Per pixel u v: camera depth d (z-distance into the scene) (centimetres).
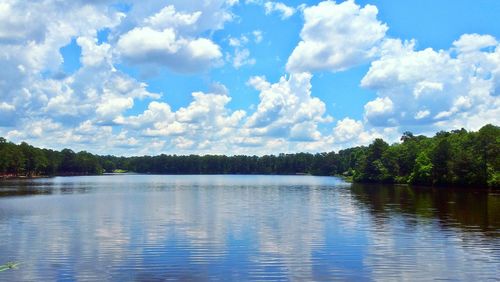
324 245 2866
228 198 7038
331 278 2142
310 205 5669
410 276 2173
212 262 2430
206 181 16712
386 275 2189
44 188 10050
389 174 13375
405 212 4728
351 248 2772
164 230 3453
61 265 2366
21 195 7525
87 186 11425
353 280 2111
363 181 14512
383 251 2683
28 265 2364
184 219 4131
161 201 6356
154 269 2289
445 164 10588
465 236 3166
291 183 14375
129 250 2712
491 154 9500
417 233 3297
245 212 4769
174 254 2611
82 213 4625
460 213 4600
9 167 18175
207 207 5375
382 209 5072
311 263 2409
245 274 2203
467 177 9831
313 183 14388
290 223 3847
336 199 6756
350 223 3844
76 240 3030
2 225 3709
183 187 11306
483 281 2092
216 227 3609
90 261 2448
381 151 14312
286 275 2191
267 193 8519
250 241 3000
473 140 10294
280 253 2638
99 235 3222
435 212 4716
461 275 2184
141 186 11788
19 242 2959
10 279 2120
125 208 5212
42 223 3834
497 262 2412
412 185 11812
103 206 5472
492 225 3691
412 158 12838
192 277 2156
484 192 8469
